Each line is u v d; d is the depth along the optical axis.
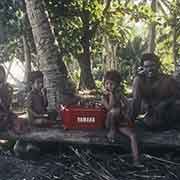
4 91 2.91
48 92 3.52
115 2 8.85
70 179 2.43
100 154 2.72
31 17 3.55
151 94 2.70
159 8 11.74
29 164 2.70
